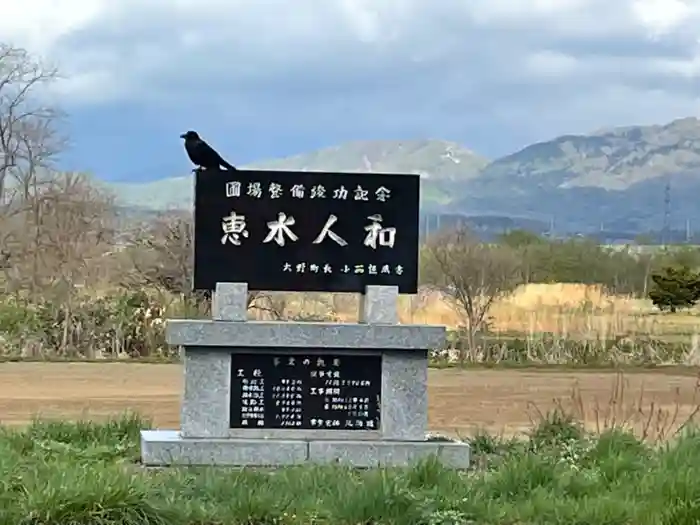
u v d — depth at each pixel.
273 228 12.83
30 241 36.34
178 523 9.36
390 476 10.59
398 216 12.99
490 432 16.45
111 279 33.75
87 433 13.79
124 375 25.95
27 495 9.25
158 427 16.62
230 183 12.78
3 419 18.11
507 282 33.03
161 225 35.09
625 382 24.56
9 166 38.66
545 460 11.62
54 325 30.67
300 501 9.99
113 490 9.25
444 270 31.97
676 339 30.83
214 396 12.62
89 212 39.09
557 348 30.02
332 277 12.91
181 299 31.39
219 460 12.41
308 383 12.77
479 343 30.23
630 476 11.15
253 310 29.69
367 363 12.86
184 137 12.84
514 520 9.86
